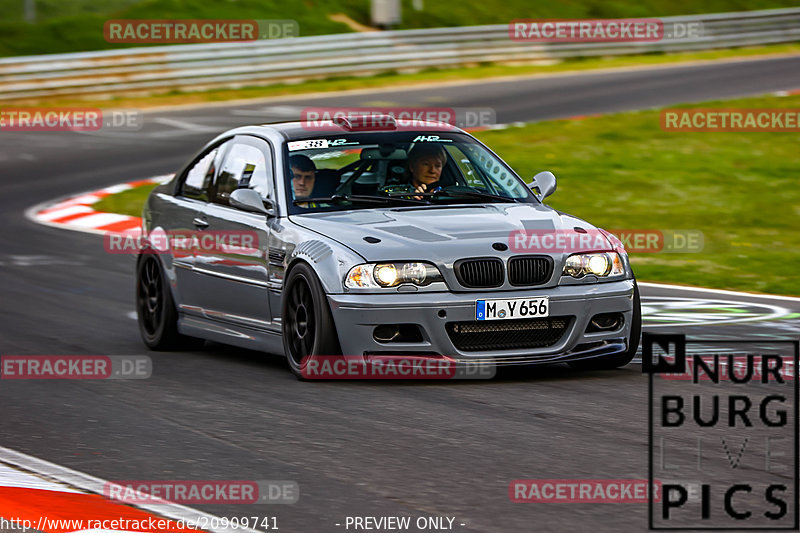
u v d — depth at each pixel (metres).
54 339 30.02
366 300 23.12
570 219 25.67
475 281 23.42
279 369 25.94
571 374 24.58
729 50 129.00
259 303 26.00
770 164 66.12
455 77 106.62
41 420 21.30
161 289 29.14
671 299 34.84
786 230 50.16
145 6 124.88
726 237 48.03
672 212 53.72
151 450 18.88
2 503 15.89
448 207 26.11
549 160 66.75
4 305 34.84
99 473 17.55
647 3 155.50
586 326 23.95
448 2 143.38
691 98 89.12
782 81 97.12
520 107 86.75
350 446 18.80
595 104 87.56
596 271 24.23
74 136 79.56
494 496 15.95
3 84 92.25
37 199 59.22
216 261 27.23
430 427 19.98
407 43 110.88
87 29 119.94
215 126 81.19
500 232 24.27
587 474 16.91
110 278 39.59
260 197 26.05
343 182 26.47
